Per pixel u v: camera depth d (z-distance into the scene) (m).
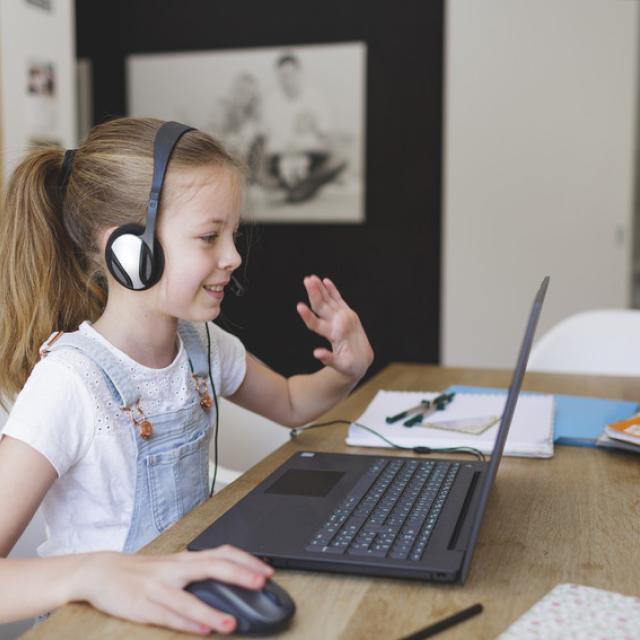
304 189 4.84
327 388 1.40
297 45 4.80
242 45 4.89
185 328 1.24
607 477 1.16
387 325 4.82
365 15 4.67
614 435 1.28
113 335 1.10
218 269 1.05
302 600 0.77
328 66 4.72
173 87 4.99
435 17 4.57
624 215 4.27
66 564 0.80
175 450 1.11
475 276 4.50
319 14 4.74
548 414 1.42
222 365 1.35
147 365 1.12
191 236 1.02
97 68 5.12
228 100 4.90
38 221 1.12
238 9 4.87
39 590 0.78
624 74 4.20
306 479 1.07
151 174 1.04
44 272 1.13
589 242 4.33
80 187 1.08
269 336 5.01
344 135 4.74
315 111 4.77
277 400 1.42
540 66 4.29
